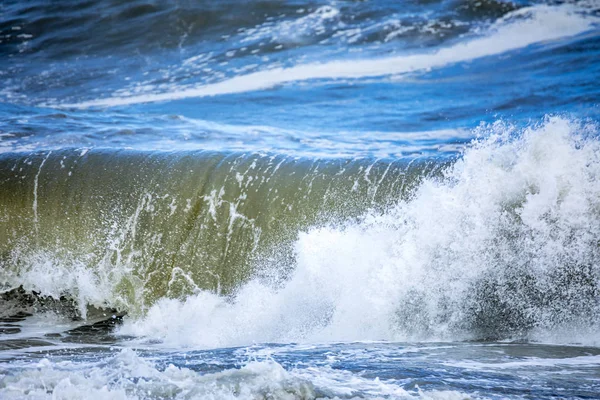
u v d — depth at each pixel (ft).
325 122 149.69
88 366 65.82
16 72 208.54
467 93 162.50
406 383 60.29
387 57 196.24
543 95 153.48
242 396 56.34
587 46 183.93
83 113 161.17
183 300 97.45
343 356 70.95
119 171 107.14
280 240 97.09
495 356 70.44
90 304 100.99
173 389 57.77
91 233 103.81
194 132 140.77
